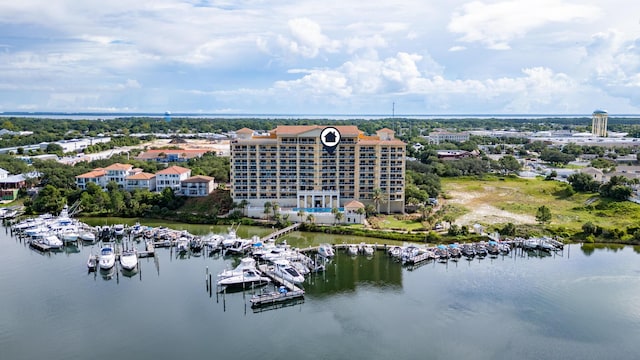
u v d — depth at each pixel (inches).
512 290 5182.1
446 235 6963.6
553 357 3937.0
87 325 4424.2
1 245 6791.3
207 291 5182.1
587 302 4877.0
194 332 4318.4
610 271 5708.7
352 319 4564.5
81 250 6579.7
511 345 4104.3
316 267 5698.8
